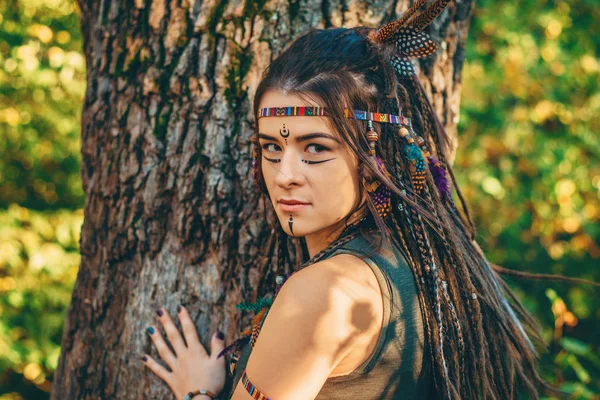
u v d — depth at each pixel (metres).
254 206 1.59
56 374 1.86
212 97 1.60
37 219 5.36
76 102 5.46
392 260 1.23
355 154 1.24
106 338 1.71
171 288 1.63
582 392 2.36
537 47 5.27
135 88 1.66
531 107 5.44
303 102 1.22
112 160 1.69
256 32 1.59
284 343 1.15
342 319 1.14
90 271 1.75
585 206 5.52
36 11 5.30
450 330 1.30
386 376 1.20
